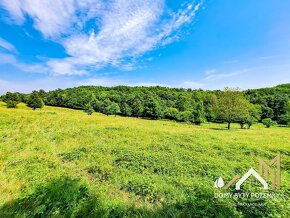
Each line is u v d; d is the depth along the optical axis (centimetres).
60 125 2153
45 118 2677
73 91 9088
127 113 6278
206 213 451
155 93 8156
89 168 802
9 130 1647
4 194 547
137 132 1803
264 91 7675
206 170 802
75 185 582
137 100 6203
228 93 3644
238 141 1520
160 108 5847
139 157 962
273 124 4269
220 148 1236
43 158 923
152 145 1255
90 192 558
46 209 470
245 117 3722
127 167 834
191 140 1492
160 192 585
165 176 723
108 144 1258
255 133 2278
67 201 489
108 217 449
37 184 605
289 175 746
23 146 1162
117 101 7181
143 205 507
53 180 624
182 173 759
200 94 7594
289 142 1514
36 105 5681
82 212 460
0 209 468
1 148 1086
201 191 556
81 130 1844
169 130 2152
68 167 824
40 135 1541
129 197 569
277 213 452
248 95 7119
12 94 6725
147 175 734
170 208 482
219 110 3875
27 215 441
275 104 5966
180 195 548
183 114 4725
